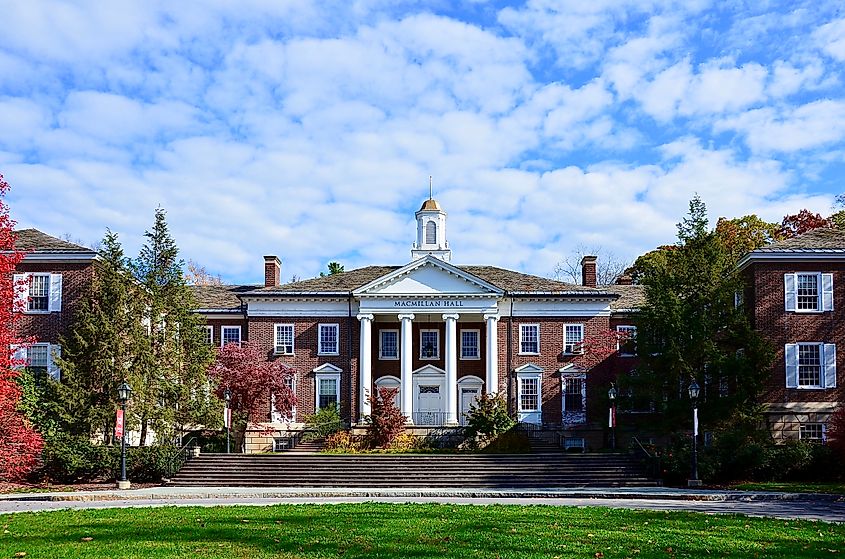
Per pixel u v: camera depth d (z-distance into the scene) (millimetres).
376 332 60188
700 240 46250
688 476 39469
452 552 17344
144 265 48156
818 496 33219
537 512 25047
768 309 48250
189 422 47500
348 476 41125
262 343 58938
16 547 17766
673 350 43906
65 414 42906
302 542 18500
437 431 53781
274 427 56969
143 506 28453
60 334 46781
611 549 17922
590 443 55844
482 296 57688
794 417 47344
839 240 49344
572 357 58562
